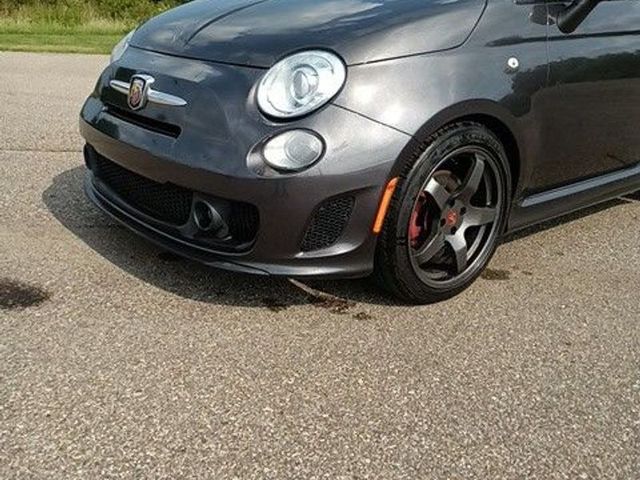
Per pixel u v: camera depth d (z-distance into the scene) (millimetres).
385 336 2648
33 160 4590
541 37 2951
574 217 4195
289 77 2486
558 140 3168
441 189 2791
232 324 2639
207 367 2348
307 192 2426
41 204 3736
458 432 2115
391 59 2553
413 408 2215
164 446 1951
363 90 2486
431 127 2576
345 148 2436
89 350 2393
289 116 2438
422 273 2842
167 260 3131
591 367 2541
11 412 2039
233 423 2072
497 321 2840
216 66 2662
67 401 2111
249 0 3285
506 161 2973
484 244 3053
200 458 1915
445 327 2760
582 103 3197
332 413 2156
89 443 1938
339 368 2406
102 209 3107
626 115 3512
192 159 2521
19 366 2270
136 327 2564
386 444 2035
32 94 6957
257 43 2676
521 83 2854
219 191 2479
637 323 2900
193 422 2062
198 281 2955
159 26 3221
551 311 2959
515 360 2551
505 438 2105
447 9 2764
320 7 2963
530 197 3266
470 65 2691
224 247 2598
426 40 2637
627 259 3586
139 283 2902
